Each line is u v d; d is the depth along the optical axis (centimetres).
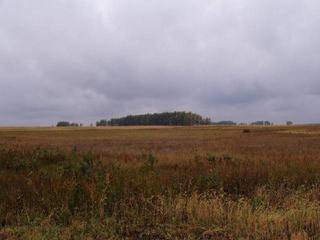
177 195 857
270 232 655
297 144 3647
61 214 729
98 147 3262
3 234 639
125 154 1928
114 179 959
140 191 883
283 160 1549
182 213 761
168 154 1944
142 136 7288
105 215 746
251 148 2877
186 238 649
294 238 613
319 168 1266
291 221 700
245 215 727
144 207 781
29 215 728
